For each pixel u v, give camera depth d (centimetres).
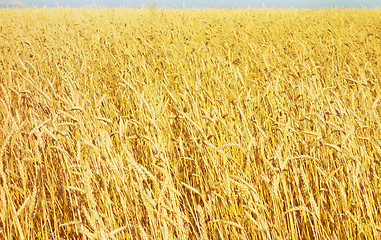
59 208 216
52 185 203
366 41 652
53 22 1079
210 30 720
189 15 1105
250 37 687
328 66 483
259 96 329
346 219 207
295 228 193
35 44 629
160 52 578
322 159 248
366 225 199
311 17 1098
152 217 147
